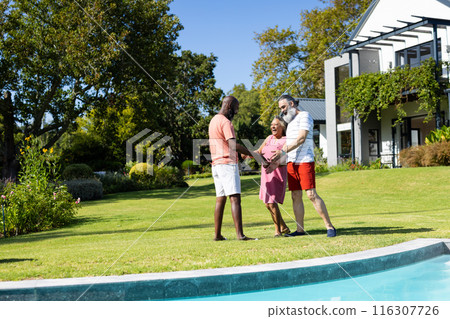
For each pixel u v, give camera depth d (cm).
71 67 1555
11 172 1709
